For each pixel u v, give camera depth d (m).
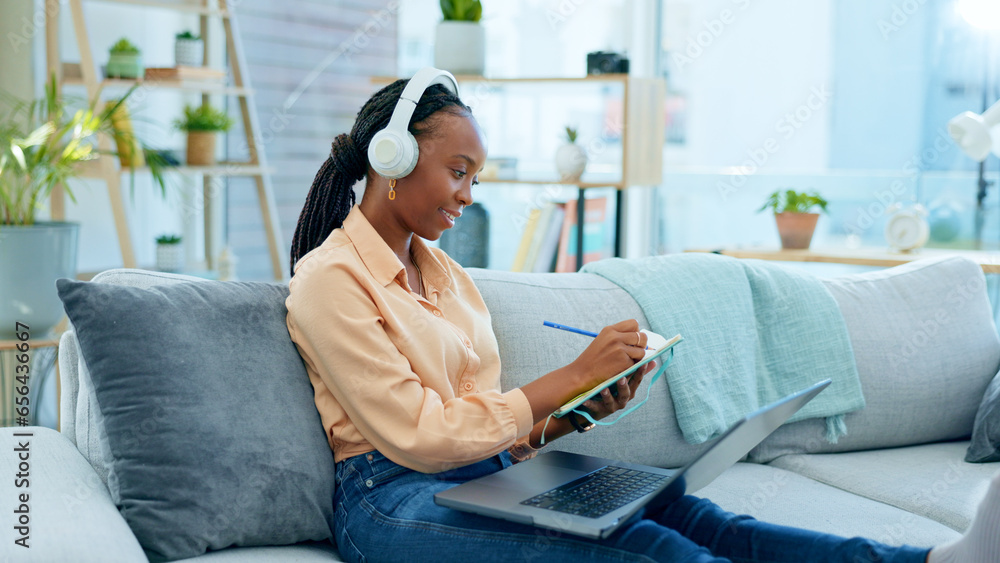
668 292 1.78
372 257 1.31
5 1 2.69
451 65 3.03
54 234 2.26
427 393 1.22
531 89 3.35
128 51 2.78
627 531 1.06
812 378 1.83
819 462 1.77
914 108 2.96
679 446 1.73
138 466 1.16
